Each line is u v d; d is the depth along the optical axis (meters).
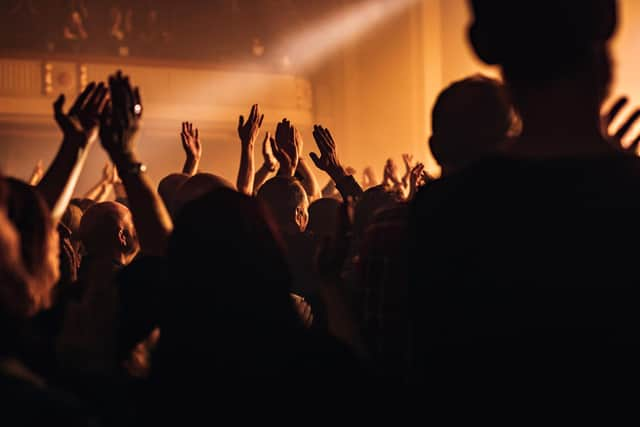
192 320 2.24
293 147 5.39
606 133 2.45
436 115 2.76
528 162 1.88
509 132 2.72
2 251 1.82
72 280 4.63
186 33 31.39
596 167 1.85
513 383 1.85
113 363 2.65
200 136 31.31
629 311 1.80
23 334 1.84
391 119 32.00
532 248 1.84
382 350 2.70
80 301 2.89
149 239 2.91
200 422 2.22
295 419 2.20
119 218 4.01
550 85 1.94
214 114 31.30
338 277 2.69
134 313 2.81
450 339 1.92
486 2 1.96
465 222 1.90
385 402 2.20
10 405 1.71
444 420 1.94
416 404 2.03
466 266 1.89
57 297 3.03
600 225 1.81
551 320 1.83
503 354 1.86
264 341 2.22
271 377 2.21
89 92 3.38
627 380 1.80
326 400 2.20
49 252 2.43
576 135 1.94
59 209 3.29
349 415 2.19
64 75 29.19
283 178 4.70
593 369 1.81
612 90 1.98
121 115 2.94
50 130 29.12
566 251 1.82
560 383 1.82
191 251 2.26
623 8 25.06
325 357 2.23
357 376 2.22
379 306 2.71
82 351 2.61
